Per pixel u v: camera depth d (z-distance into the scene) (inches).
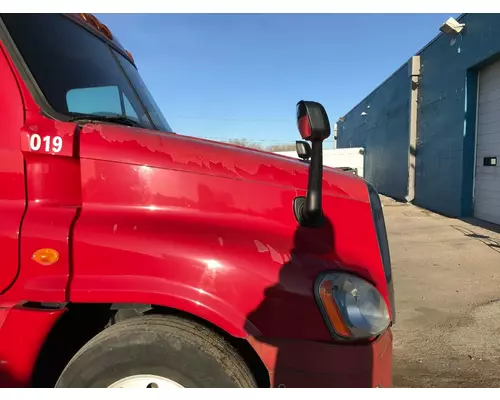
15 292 75.5
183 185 80.9
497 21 420.8
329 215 86.7
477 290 230.1
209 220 79.7
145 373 71.1
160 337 70.7
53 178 77.8
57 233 74.6
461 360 150.8
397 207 639.1
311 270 77.2
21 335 75.3
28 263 74.6
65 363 86.2
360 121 1147.3
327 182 89.8
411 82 671.1
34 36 88.7
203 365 70.5
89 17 114.5
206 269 72.9
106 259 73.7
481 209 482.9
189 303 71.2
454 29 497.4
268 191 83.7
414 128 674.8
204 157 83.4
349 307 76.3
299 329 74.1
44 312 74.5
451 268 276.7
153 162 80.9
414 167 679.7
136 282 72.2
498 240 362.0
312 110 77.5
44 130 77.9
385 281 87.2
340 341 75.7
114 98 108.0
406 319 189.6
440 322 185.9
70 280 73.5
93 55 107.7
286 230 82.3
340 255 83.4
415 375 140.0
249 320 72.6
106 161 80.1
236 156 85.2
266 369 76.6
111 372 71.5
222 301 72.1
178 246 73.9
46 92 84.1
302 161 97.3
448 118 543.2
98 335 74.8
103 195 80.0
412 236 394.6
